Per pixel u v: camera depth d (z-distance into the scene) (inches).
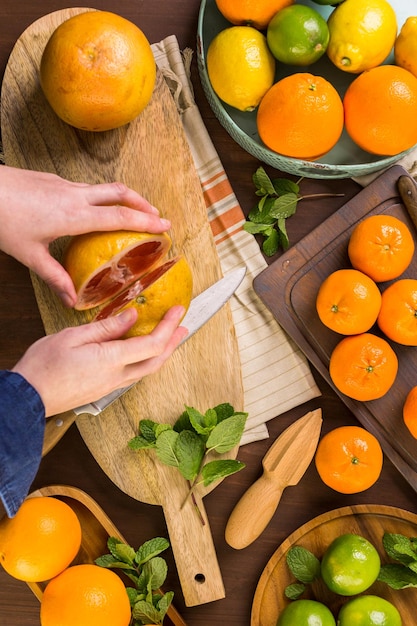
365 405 40.8
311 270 41.0
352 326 37.2
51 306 37.9
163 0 41.3
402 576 39.2
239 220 41.3
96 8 41.3
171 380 38.6
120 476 39.0
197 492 39.0
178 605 41.8
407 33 36.4
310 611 37.7
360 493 42.0
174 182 38.7
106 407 38.5
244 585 41.7
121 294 37.3
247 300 41.6
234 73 36.2
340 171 39.5
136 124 38.5
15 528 36.3
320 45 35.3
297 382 41.3
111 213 32.7
